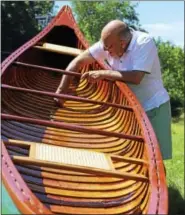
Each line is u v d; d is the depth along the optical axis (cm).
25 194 262
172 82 3088
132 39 438
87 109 567
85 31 2414
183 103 2956
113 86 533
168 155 487
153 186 311
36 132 468
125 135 379
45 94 422
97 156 350
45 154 334
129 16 2548
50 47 666
